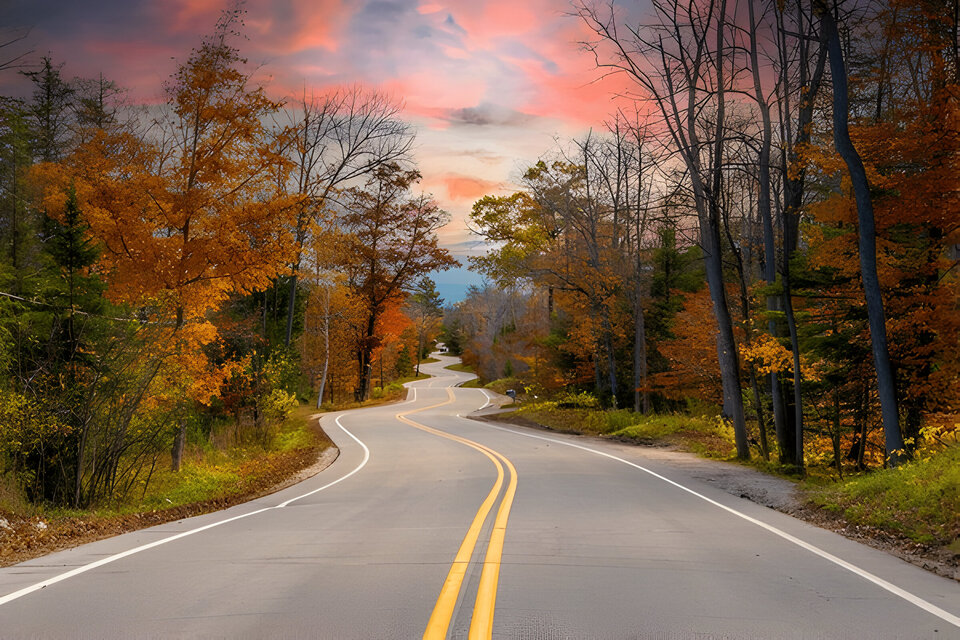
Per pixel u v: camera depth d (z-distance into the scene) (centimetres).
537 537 836
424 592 564
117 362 1302
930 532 873
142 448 1425
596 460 1998
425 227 5316
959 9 1588
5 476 1139
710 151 2278
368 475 1797
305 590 575
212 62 1652
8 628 470
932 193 1593
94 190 1598
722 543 817
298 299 4550
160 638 446
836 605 540
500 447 2442
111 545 828
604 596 554
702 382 3466
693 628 471
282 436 2795
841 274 1953
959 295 1762
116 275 1617
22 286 1428
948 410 1775
